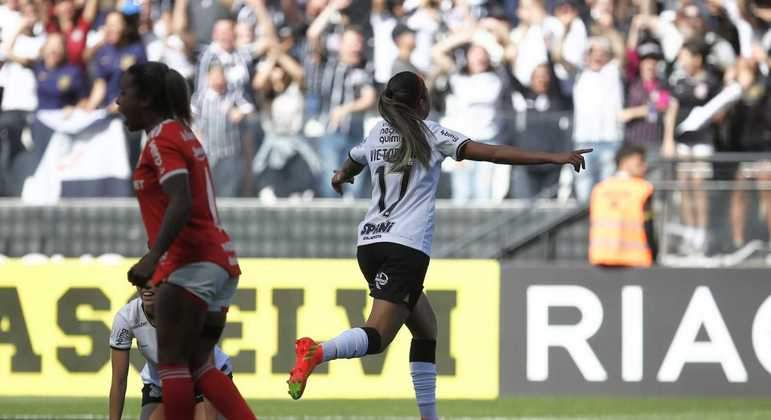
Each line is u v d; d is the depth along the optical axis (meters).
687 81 39.69
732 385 33.75
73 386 33.28
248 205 39.00
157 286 18.50
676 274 33.81
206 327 19.14
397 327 20.75
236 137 39.22
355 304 33.16
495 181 39.12
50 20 41.34
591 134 38.84
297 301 33.22
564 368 33.66
